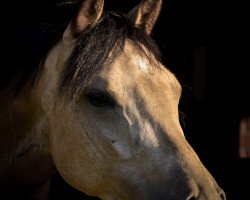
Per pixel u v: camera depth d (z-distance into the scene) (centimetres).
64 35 235
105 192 225
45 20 317
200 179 201
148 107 214
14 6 343
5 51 276
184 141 213
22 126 260
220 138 465
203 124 475
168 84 227
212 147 469
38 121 252
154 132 212
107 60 217
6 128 266
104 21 225
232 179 458
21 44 271
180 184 199
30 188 271
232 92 462
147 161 210
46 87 241
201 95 477
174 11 475
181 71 483
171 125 214
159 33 477
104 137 217
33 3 352
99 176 222
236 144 457
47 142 252
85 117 221
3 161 266
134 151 213
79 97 221
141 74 219
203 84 476
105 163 218
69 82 218
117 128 215
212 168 466
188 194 195
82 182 228
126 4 434
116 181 218
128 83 216
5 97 266
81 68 216
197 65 477
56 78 235
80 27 228
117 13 236
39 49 255
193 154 209
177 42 483
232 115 461
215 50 469
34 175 265
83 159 224
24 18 331
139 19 246
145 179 210
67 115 226
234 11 457
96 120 218
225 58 464
